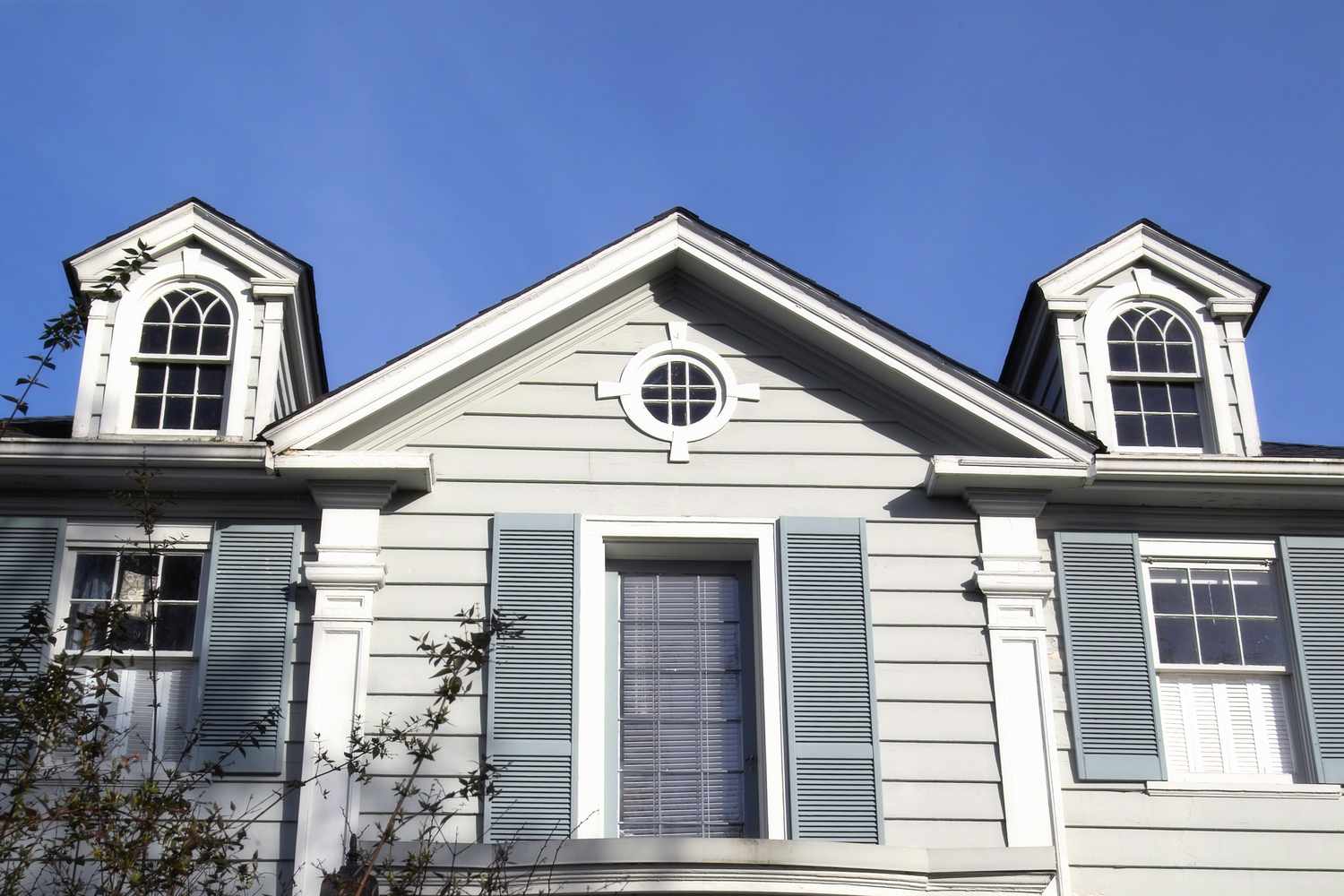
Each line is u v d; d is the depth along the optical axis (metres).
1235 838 11.01
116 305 12.22
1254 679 11.80
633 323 12.32
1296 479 11.95
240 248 12.38
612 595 11.62
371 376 11.62
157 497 11.41
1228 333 12.70
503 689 11.00
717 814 11.01
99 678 9.77
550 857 10.03
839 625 11.31
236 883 10.25
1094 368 12.56
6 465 11.39
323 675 11.00
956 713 11.11
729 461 11.84
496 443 11.82
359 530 11.48
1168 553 12.06
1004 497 11.80
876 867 10.10
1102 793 11.09
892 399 12.10
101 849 9.03
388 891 9.91
